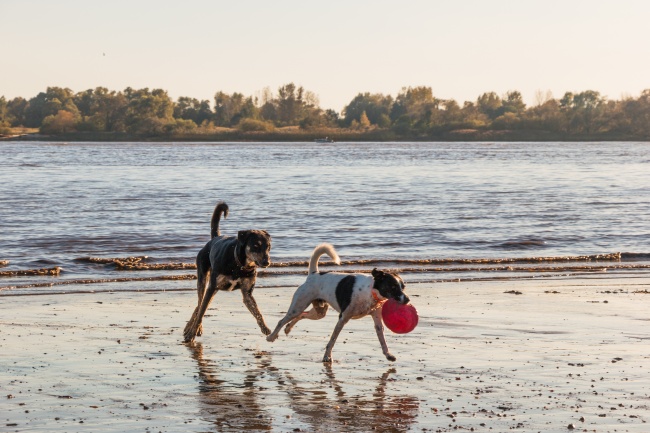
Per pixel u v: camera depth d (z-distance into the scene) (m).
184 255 23.77
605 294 17.23
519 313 15.05
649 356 11.88
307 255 23.72
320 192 45.75
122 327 13.79
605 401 9.74
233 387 10.36
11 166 73.56
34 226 29.55
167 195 42.81
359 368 11.25
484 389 10.24
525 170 71.56
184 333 12.87
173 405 9.60
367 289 11.41
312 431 8.77
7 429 8.67
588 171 70.38
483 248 25.77
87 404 9.58
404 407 9.56
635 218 33.78
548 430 8.77
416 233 28.80
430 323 14.14
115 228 29.23
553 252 25.14
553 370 11.09
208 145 166.88
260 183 53.06
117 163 80.88
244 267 12.78
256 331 13.62
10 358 11.54
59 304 15.79
